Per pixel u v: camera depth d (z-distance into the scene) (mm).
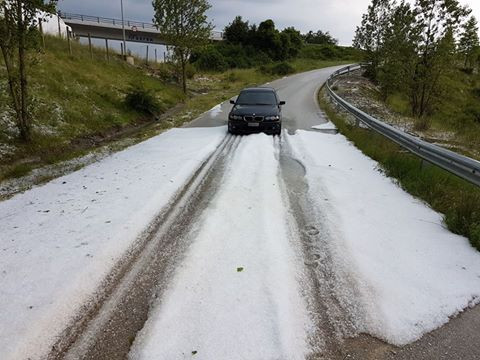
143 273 3242
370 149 7848
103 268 3271
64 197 5016
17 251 3498
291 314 2701
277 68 37656
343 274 3238
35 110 9258
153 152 7797
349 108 12672
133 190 5238
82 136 9492
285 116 13516
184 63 20594
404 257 3508
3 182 6012
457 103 26500
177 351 2336
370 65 27469
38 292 2887
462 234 4012
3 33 7273
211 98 19312
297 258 3490
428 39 15891
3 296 2826
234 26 51062
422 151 6578
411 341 2512
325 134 10273
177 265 3348
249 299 2840
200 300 2838
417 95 17344
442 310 2797
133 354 2350
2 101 9078
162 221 4289
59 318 2648
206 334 2479
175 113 14664
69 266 3244
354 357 2365
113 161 7082
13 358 2281
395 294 2961
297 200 4980
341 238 3857
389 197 5176
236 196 5020
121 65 19828
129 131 11219
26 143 7906
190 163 6699
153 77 21484
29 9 7355
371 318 2707
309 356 2350
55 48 16500
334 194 5188
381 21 24719
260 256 3467
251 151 7676
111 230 3926
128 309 2789
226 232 3943
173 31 19156
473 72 40750
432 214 4594
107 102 12641
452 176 6051
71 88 12023
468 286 3084
